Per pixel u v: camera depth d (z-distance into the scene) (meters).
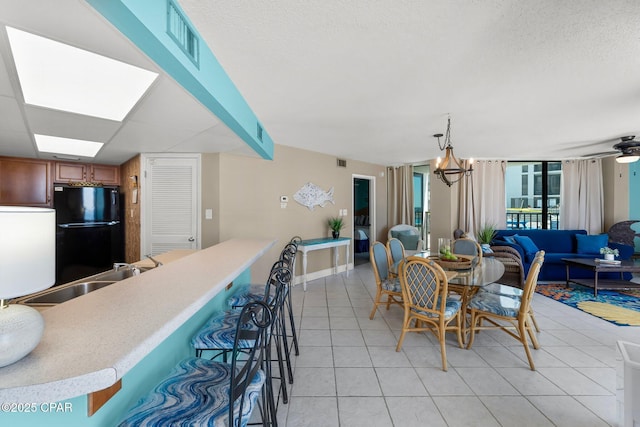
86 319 1.09
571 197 6.03
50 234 0.88
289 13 1.49
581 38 1.72
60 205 4.10
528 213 6.42
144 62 1.46
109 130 2.71
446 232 6.09
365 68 2.10
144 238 4.13
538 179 6.32
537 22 1.57
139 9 1.10
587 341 2.95
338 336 3.07
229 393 1.14
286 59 1.96
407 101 2.73
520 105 2.85
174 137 3.04
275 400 2.06
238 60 1.97
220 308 2.43
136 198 4.25
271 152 4.32
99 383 0.76
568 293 4.47
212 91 1.87
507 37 1.71
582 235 5.46
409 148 4.99
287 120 3.35
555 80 2.30
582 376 2.35
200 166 4.14
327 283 5.13
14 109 2.11
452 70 2.13
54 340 0.93
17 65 1.47
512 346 2.86
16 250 0.78
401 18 1.54
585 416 1.91
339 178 5.87
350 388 2.20
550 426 1.83
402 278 2.72
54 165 4.27
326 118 3.28
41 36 1.22
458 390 2.18
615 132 3.91
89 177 4.61
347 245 5.58
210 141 3.24
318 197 5.41
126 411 1.22
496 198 6.07
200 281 1.61
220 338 1.68
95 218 4.34
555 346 2.84
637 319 3.48
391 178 7.27
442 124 3.51
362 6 1.44
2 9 1.04
